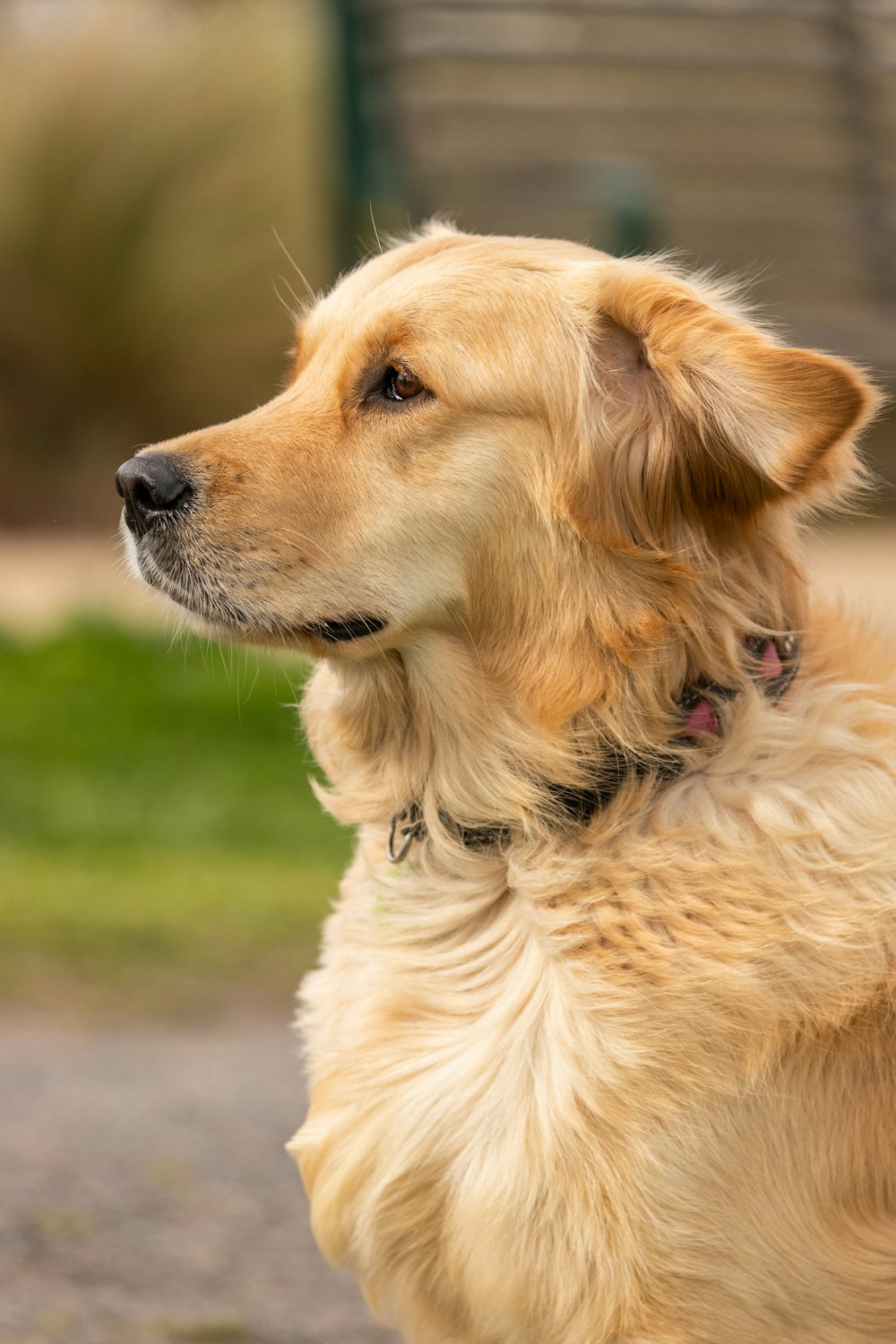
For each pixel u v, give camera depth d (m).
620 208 14.44
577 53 16.09
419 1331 4.27
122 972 8.67
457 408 4.29
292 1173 6.43
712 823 4.04
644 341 4.22
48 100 20.86
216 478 4.39
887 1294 3.87
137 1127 6.77
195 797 11.74
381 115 15.61
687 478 4.16
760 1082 3.80
